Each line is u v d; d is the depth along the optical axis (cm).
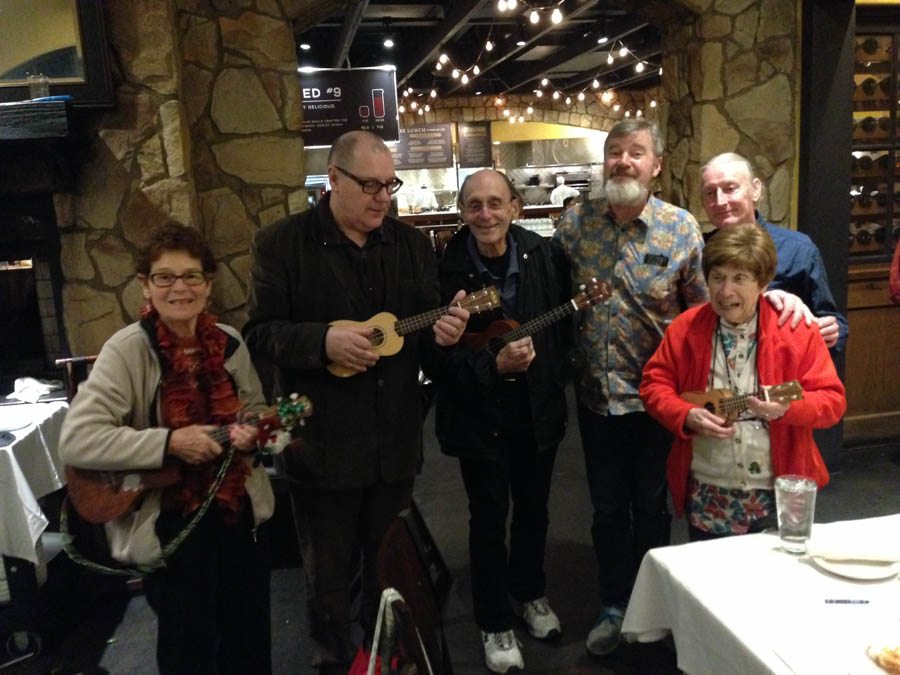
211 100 305
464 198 203
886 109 379
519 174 1060
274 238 186
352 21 523
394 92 434
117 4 276
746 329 169
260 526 175
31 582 236
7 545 225
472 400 208
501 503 215
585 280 218
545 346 212
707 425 159
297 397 161
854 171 379
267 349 181
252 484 166
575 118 1145
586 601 260
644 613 142
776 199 356
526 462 223
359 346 173
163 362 156
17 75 272
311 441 183
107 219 288
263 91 309
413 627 109
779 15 342
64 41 271
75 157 283
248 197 313
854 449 392
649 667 219
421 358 205
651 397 176
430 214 754
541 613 236
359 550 240
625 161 203
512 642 219
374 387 186
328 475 183
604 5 650
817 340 165
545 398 212
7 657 242
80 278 291
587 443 226
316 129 432
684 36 357
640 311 211
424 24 682
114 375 151
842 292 362
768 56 344
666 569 134
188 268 153
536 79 1031
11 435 235
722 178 212
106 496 150
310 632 200
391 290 190
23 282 299
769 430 164
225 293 314
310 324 178
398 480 191
